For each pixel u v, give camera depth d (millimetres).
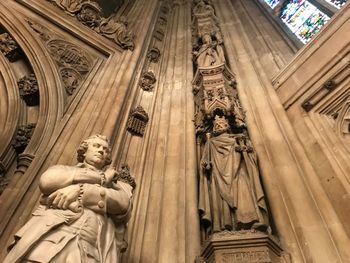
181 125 4633
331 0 6145
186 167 3814
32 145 3760
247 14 8234
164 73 6199
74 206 1883
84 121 4121
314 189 3373
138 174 3773
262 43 6602
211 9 7848
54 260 1630
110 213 2133
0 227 2771
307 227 2934
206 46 5988
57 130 3961
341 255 2654
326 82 4227
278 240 2820
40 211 1919
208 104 4473
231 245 2607
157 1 9133
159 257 2883
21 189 3121
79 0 6383
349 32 4289
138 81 5441
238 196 2980
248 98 4969
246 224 2742
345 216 2994
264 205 2922
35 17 5578
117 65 5574
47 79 4684
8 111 4363
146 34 6996
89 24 6141
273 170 3635
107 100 4512
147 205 3400
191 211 3205
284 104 4699
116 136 4074
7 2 5496
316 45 4770
